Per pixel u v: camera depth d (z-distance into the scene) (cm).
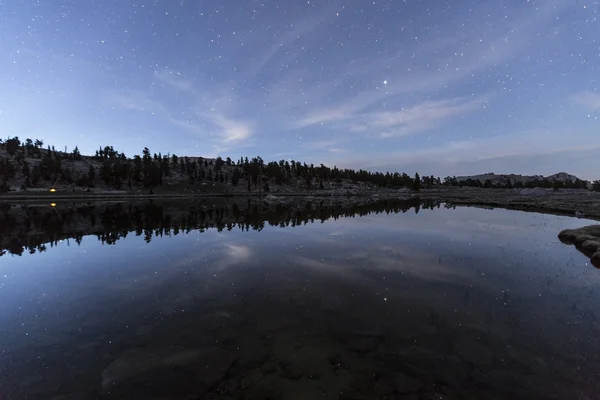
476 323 702
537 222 2766
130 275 1127
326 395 471
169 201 7512
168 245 1697
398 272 1130
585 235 1708
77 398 471
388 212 3988
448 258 1339
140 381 509
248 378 515
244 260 1341
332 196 10912
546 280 1017
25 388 493
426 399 459
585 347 593
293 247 1617
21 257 1423
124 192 10756
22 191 9062
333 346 612
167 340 644
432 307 798
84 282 1045
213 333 672
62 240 1878
